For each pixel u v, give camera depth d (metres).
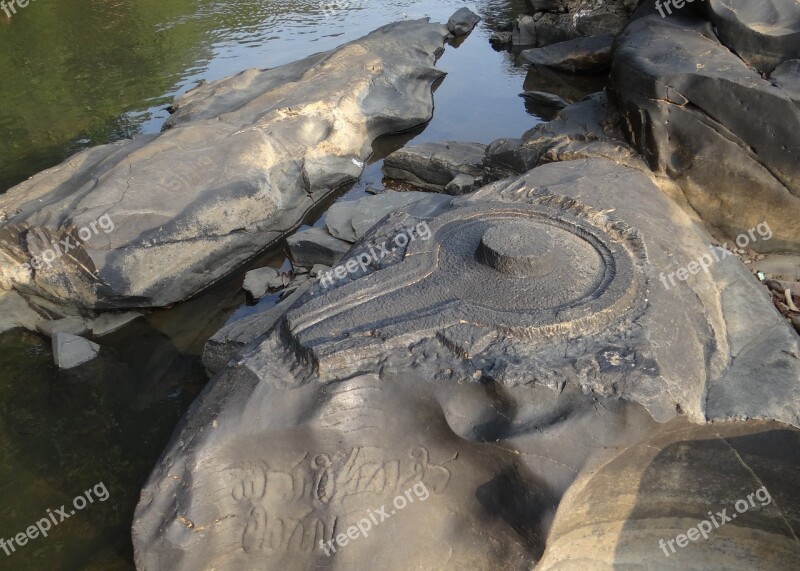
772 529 3.79
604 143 6.75
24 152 9.74
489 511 3.49
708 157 5.80
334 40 14.57
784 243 5.76
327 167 8.85
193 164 7.26
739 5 6.52
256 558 3.65
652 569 3.83
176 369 6.09
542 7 14.66
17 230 6.36
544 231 4.15
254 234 7.59
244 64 13.15
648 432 3.25
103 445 5.22
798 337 4.06
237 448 3.47
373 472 3.57
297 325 3.71
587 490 3.49
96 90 11.94
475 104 11.70
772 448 3.49
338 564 3.58
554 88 12.24
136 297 6.43
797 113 5.26
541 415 3.28
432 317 3.65
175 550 3.39
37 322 6.56
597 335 3.57
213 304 6.98
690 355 3.65
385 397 3.51
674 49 6.29
